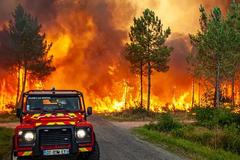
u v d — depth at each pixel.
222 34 35.69
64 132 11.30
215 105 38.84
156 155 14.55
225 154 15.56
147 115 40.72
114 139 19.64
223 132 19.78
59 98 12.82
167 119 25.66
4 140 18.28
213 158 14.34
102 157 13.93
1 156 13.78
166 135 21.78
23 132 11.10
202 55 39.09
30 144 11.03
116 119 36.94
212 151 15.93
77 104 12.89
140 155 14.49
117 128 26.31
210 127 23.92
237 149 17.69
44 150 11.09
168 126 24.98
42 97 12.75
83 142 11.34
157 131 24.23
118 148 16.28
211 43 36.75
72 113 12.62
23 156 10.97
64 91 13.08
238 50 35.31
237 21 30.31
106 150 15.65
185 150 15.94
